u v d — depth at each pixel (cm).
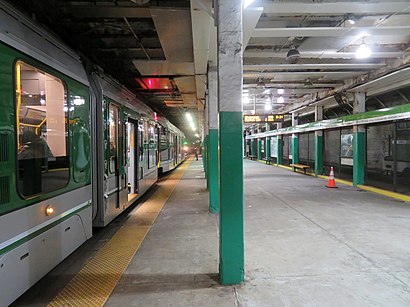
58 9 509
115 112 588
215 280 341
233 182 332
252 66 874
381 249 437
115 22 588
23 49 297
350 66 894
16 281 273
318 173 1487
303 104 1571
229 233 331
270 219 621
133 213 704
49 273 368
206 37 543
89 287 330
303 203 795
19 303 298
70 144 392
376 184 1121
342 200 838
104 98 518
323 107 1552
